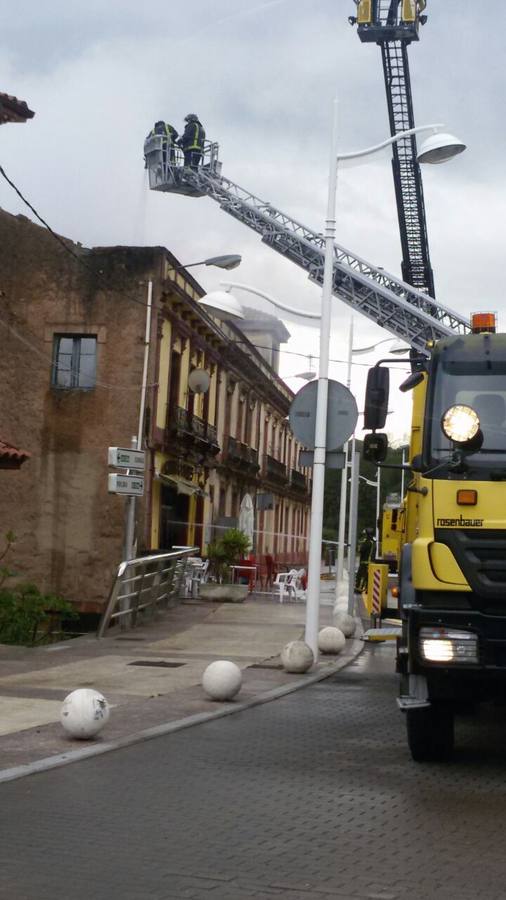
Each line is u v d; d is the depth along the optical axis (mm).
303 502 63000
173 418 31641
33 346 29828
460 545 8812
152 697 12867
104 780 8438
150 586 23812
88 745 9766
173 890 5691
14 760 9023
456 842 6824
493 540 8773
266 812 7539
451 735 9359
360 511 91438
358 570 29781
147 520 29703
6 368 29812
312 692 14055
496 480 8875
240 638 20484
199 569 30594
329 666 16797
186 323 33031
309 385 17047
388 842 6797
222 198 43125
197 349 34938
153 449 30016
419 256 45469
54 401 29656
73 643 19000
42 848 6445
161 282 29734
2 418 29656
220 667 12703
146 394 29484
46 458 29531
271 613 26391
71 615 25891
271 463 50094
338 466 17000
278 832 6988
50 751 9438
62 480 29391
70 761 9133
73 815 7277
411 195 44906
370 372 9758
